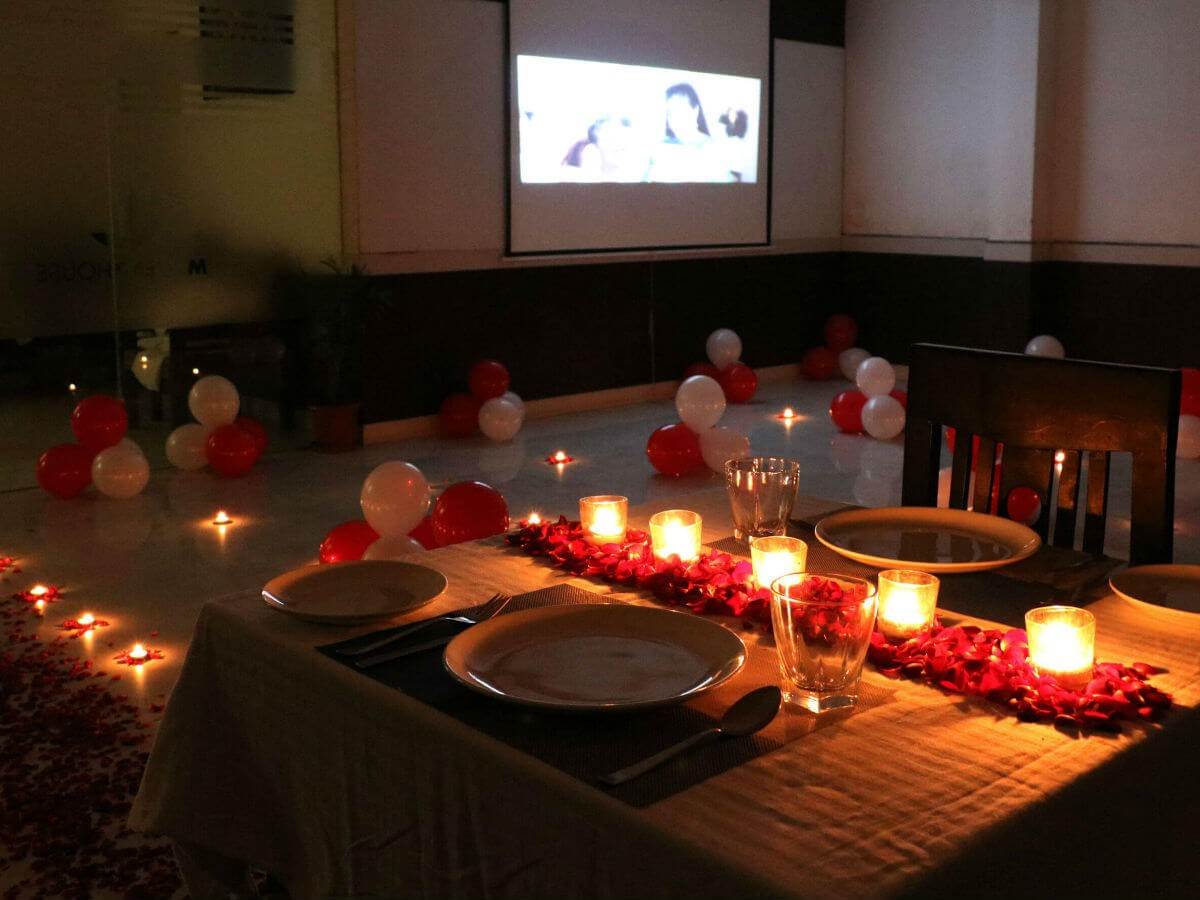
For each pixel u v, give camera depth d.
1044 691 1.22
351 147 6.21
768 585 1.57
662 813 1.02
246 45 5.76
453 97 6.68
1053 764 1.10
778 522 1.77
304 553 4.43
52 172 5.26
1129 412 1.92
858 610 1.19
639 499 5.25
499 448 6.46
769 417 7.32
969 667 1.28
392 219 6.54
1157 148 7.32
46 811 2.39
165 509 5.10
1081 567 1.68
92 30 5.27
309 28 5.98
